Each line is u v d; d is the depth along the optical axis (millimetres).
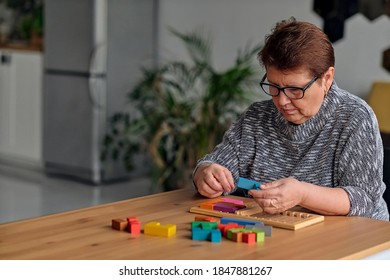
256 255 1587
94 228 1791
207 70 5188
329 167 2125
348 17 4910
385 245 1711
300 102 1947
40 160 6180
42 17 6191
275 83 1946
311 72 1910
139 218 1917
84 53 5559
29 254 1569
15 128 6359
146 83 5199
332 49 1957
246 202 2119
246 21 5414
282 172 2193
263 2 5305
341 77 4988
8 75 6348
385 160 2420
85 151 5699
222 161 2262
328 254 1604
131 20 5680
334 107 2107
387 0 4734
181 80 5199
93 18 5461
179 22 5797
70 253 1580
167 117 4969
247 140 2260
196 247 1639
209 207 2000
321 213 1974
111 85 5602
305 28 1920
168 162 5082
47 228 1782
